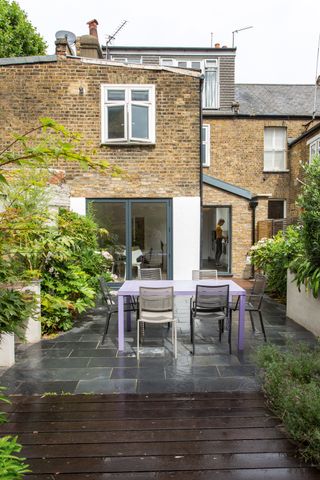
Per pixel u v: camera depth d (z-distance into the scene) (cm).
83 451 246
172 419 289
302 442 249
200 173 845
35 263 481
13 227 242
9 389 344
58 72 813
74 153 144
